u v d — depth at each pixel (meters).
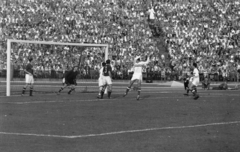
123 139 15.35
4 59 54.12
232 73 64.81
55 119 20.12
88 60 55.16
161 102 29.69
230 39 72.12
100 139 15.27
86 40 65.38
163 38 69.88
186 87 40.38
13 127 17.69
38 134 16.09
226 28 73.38
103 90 31.98
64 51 51.00
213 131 17.50
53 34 64.69
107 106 26.28
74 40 64.88
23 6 66.81
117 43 66.19
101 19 69.06
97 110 24.02
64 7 68.62
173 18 73.44
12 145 14.06
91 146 14.05
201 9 75.38
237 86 50.56
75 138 15.37
